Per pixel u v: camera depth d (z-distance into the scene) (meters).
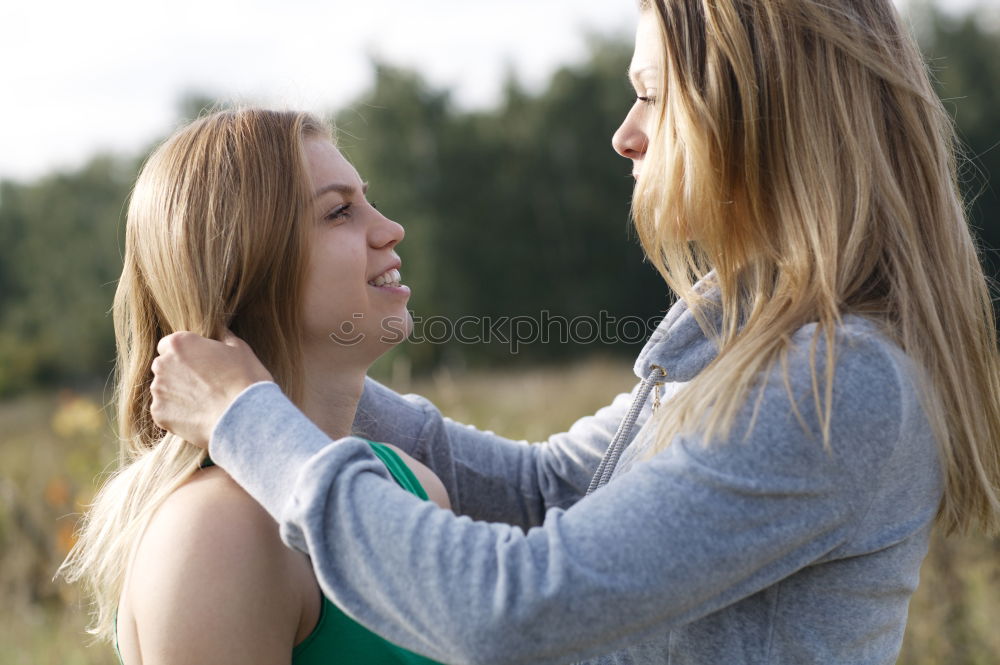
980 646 2.46
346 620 1.20
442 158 22.75
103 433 4.19
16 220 29.17
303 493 1.00
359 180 1.36
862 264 1.15
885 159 1.16
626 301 22.83
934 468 1.09
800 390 1.01
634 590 0.96
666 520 0.98
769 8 1.15
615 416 1.58
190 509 1.13
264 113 1.31
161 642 1.09
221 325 1.23
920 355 1.09
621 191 23.28
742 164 1.18
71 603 3.05
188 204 1.26
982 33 20.62
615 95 23.33
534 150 23.33
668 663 1.16
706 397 1.04
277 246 1.25
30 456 4.81
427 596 0.96
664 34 1.21
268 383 1.11
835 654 1.09
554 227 23.06
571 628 0.95
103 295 26.61
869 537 1.06
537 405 5.55
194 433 1.13
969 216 1.73
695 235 1.24
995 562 2.57
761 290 1.18
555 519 1.02
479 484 1.68
